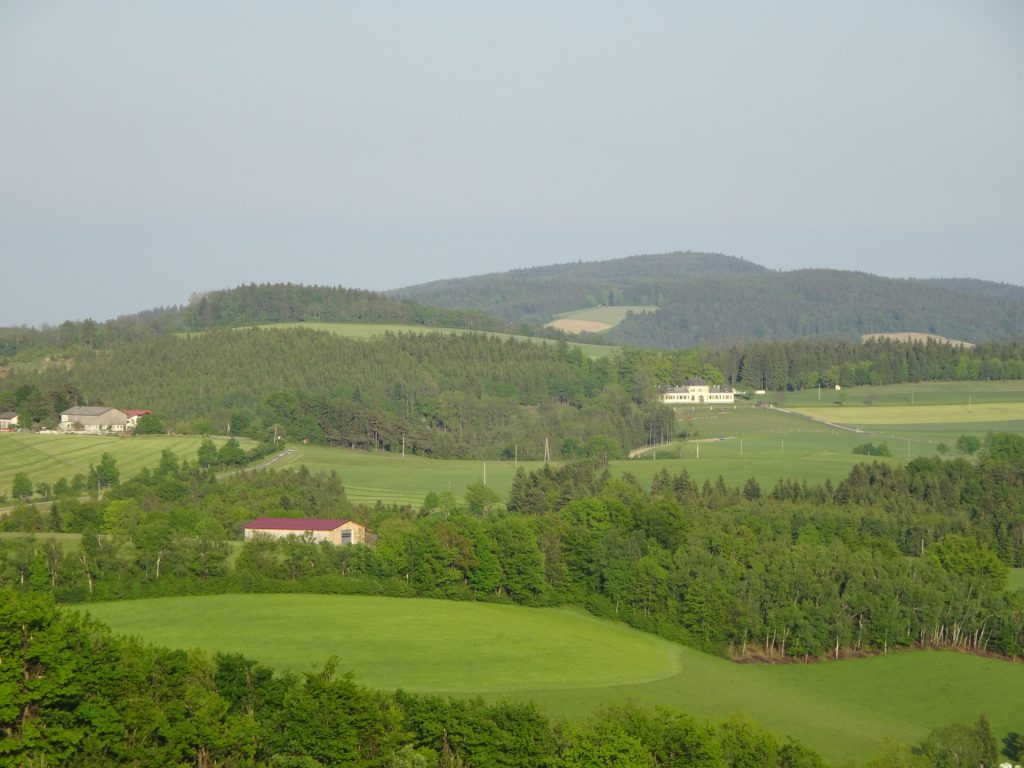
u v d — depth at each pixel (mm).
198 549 135375
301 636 115000
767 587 132875
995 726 107750
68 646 79250
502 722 84688
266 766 79188
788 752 85812
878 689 117938
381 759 79938
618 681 109625
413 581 139250
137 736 76750
